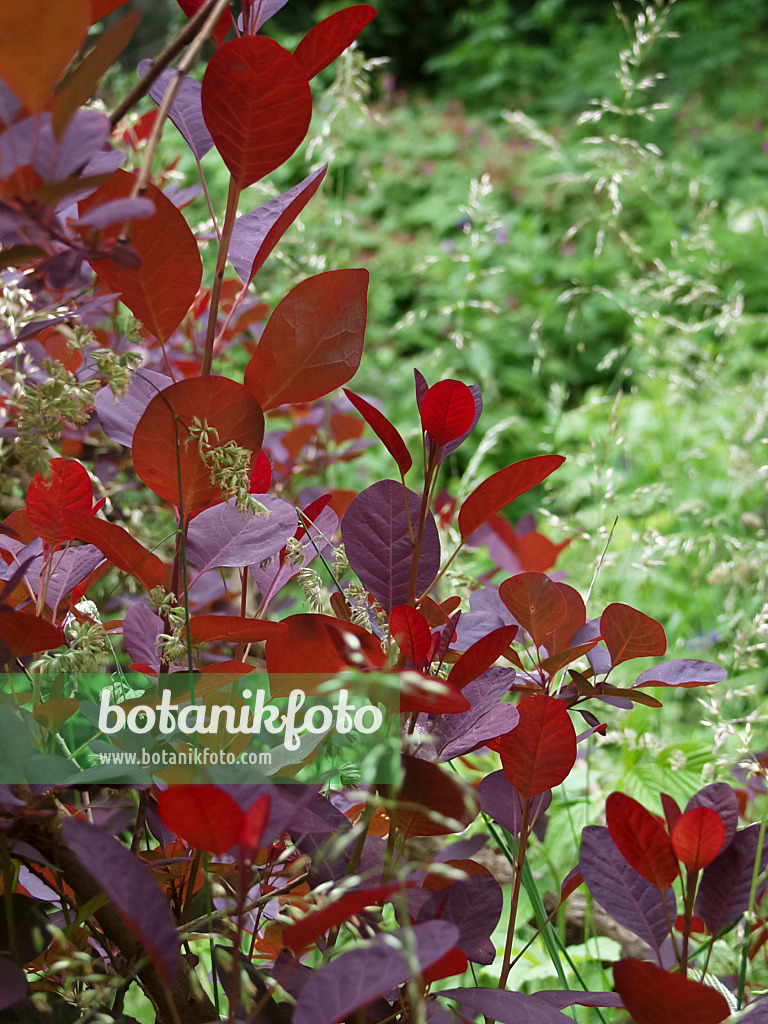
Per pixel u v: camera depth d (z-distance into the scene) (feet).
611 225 7.81
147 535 4.56
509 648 3.54
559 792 4.73
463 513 3.32
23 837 3.11
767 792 3.88
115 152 3.07
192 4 3.43
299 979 3.19
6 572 3.42
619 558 7.21
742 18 30.25
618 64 27.94
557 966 3.65
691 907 3.25
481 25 30.83
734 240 17.24
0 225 2.93
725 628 6.16
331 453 6.91
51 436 3.13
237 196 3.32
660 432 10.90
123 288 3.27
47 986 3.26
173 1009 3.01
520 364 15.90
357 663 3.13
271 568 3.54
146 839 3.48
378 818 3.42
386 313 16.90
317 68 3.38
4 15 2.88
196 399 3.21
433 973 3.15
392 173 21.33
